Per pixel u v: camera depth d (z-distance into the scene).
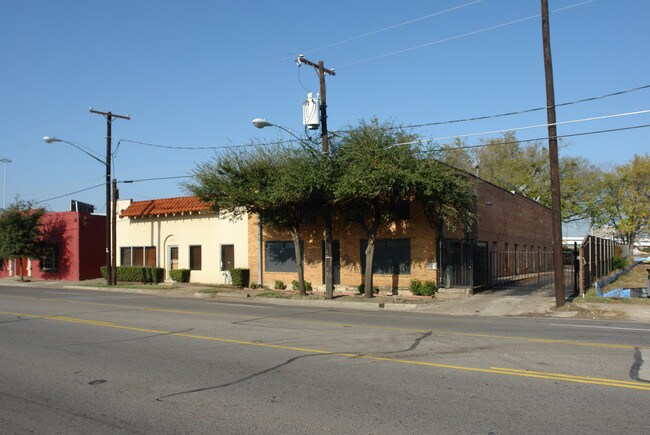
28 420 6.30
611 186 56.66
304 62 21.33
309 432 5.71
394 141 20.59
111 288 30.36
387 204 22.05
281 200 22.17
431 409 6.43
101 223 39.62
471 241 27.55
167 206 33.34
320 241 26.62
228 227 30.58
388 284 24.55
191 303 21.38
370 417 6.16
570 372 8.23
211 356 9.78
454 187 20.89
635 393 7.03
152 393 7.36
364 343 11.02
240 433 5.73
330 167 21.31
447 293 23.22
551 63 19.14
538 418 6.05
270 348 10.52
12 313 16.84
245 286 29.02
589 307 18.83
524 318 16.97
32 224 37.69
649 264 56.25
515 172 56.59
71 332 12.81
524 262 38.72
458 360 9.21
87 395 7.30
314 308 20.03
